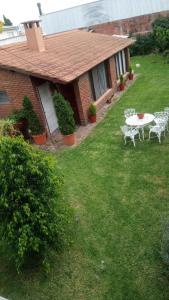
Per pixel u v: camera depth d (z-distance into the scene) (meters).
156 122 11.07
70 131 11.62
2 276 6.49
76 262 6.48
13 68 11.50
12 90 12.36
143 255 6.35
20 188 5.65
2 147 5.64
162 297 5.47
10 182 5.61
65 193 8.88
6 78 12.15
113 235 7.02
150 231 6.92
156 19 28.77
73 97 13.44
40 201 5.91
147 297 5.52
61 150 11.63
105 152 10.91
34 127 12.01
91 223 7.51
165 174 8.90
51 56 13.51
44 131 12.52
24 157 5.79
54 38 18.70
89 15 32.72
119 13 31.25
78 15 33.16
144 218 7.35
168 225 5.83
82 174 9.77
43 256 6.27
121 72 19.80
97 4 31.86
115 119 13.93
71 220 7.59
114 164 9.98
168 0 28.52
